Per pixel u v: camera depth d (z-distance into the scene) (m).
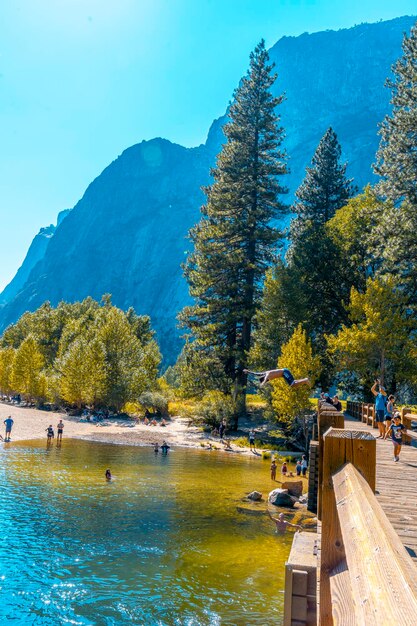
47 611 11.61
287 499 22.09
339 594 2.35
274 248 55.88
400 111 36.09
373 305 38.97
